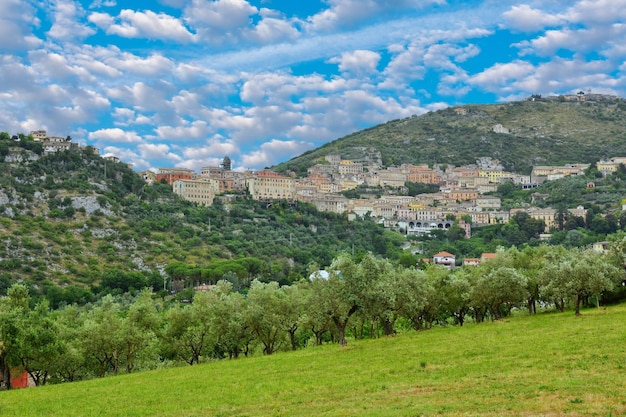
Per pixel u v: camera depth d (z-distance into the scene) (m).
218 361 110.88
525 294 126.00
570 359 64.38
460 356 75.19
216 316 115.69
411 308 116.12
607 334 80.00
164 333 118.94
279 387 66.06
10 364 96.94
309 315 107.19
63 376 110.75
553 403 46.09
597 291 114.50
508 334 93.06
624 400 45.09
